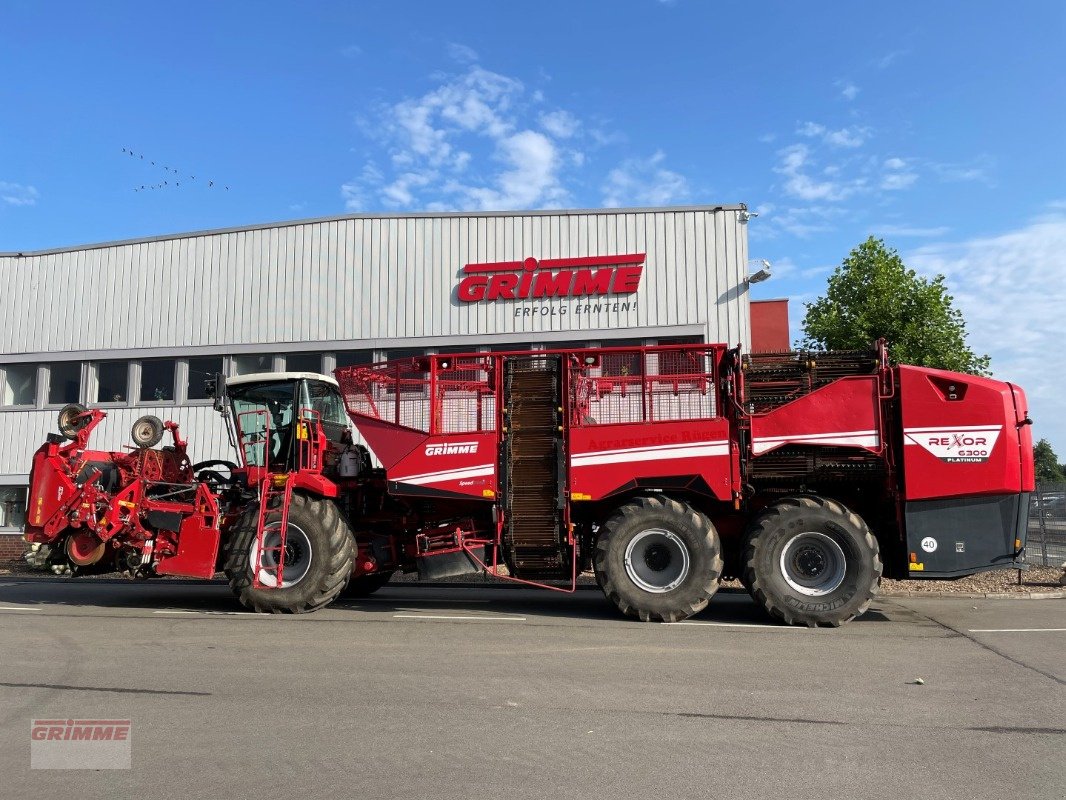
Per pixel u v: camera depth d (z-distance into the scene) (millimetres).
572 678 5887
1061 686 5684
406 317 16469
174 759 4199
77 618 8773
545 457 8977
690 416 8727
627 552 8508
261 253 17266
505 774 3969
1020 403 8336
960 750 4344
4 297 18297
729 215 15703
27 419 17859
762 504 8906
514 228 16297
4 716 4965
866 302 18016
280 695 5414
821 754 4273
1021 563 8180
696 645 7121
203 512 9734
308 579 9125
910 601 10258
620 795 3709
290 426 10297
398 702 5250
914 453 8281
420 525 9938
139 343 17547
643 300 15742
